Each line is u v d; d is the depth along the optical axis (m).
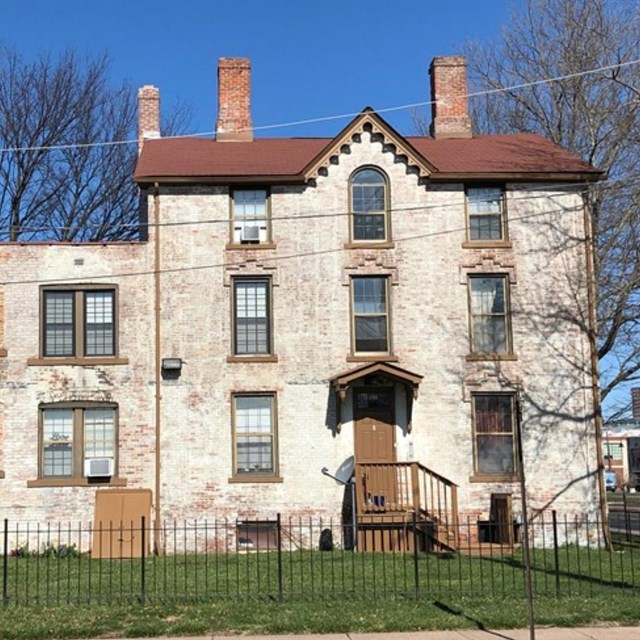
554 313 25.14
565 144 34.69
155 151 27.08
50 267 24.53
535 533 24.19
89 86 40.91
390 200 25.27
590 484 24.48
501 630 13.41
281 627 13.41
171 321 24.47
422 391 24.53
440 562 20.03
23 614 14.21
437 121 29.00
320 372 24.48
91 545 23.30
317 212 25.09
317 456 24.19
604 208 31.08
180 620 13.73
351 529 23.78
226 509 23.88
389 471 23.84
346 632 13.34
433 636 13.02
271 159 26.33
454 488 22.78
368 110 25.36
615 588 16.27
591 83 33.34
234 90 28.66
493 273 25.17
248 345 24.62
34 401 24.00
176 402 24.19
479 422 24.72
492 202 25.62
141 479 23.88
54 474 23.92
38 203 38.81
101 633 13.16
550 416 24.69
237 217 25.06
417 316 24.84
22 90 38.69
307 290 24.77
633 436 91.62
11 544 23.44
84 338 24.39
